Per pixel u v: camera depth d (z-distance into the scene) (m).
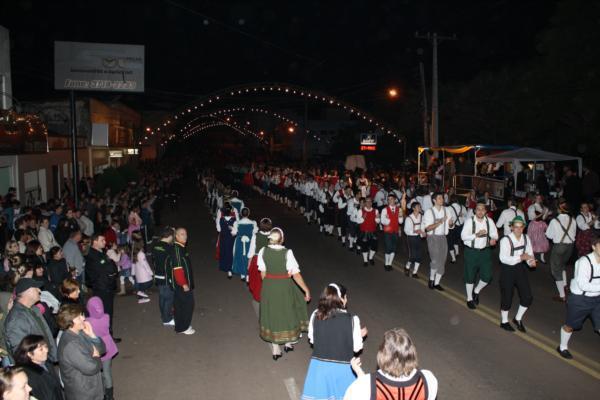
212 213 23.45
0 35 16.38
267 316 7.17
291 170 27.91
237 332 8.34
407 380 3.47
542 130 24.34
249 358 7.29
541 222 12.35
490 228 9.22
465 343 7.69
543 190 18.45
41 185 19.91
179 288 8.10
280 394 6.20
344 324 4.96
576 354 7.28
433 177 22.39
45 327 5.44
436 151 24.33
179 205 29.95
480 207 9.24
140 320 9.01
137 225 13.66
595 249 6.79
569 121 22.77
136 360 7.24
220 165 71.69
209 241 17.17
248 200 30.42
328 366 4.94
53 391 4.49
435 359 7.11
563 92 22.02
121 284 10.78
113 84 17.72
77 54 17.41
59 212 12.34
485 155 21.42
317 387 4.94
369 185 20.47
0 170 16.22
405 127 37.81
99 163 31.41
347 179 21.30
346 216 16.16
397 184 19.56
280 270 7.14
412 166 31.69
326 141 61.56
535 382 6.42
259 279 8.32
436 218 10.45
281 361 7.17
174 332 8.36
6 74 16.73
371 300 9.94
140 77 17.92
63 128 28.33
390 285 11.08
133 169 26.88
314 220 21.30
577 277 6.84
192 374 6.77
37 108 28.00
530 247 8.12
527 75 23.80
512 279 8.12
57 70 17.09
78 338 4.91
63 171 23.36
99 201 15.23
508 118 26.33
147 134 36.12
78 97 28.94
